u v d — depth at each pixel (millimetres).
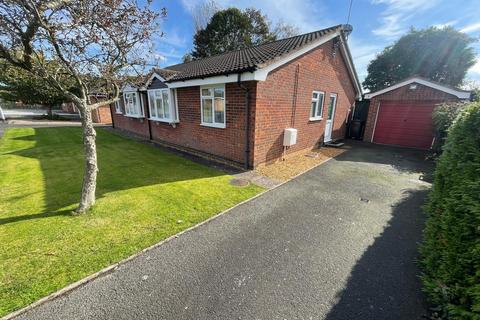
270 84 6129
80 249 2777
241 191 4855
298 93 7410
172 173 6039
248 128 6168
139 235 3121
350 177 5961
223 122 7016
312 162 7438
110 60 3744
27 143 9961
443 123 7863
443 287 1942
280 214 3883
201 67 9008
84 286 2240
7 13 2672
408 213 3982
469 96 8703
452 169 2320
